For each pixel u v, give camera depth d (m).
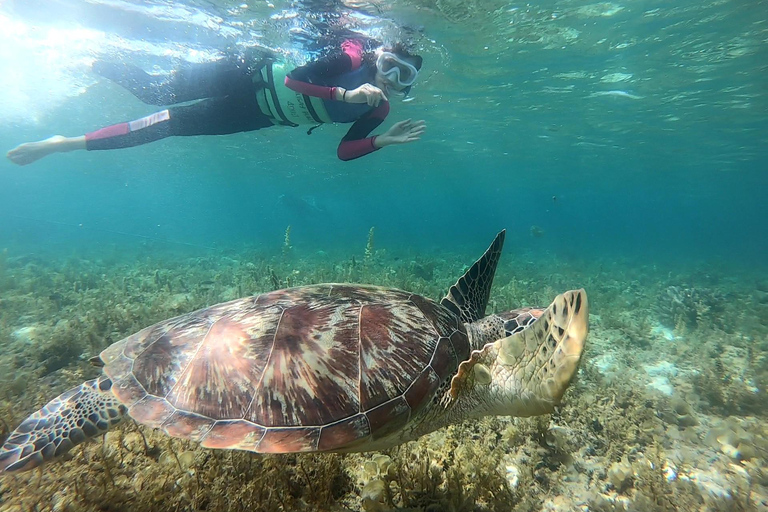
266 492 0.92
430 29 3.23
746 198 20.83
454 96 5.13
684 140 7.20
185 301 2.60
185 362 0.92
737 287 4.42
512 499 1.00
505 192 21.33
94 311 2.33
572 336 0.77
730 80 4.31
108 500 0.91
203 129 1.63
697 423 1.46
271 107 1.54
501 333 1.20
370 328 0.93
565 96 5.03
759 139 6.93
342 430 0.81
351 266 3.69
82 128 7.95
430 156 9.65
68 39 3.72
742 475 1.18
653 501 1.04
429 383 0.90
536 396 0.83
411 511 0.93
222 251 7.28
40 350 1.79
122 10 3.05
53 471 1.02
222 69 1.51
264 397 0.84
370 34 3.21
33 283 3.36
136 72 1.61
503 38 3.44
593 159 9.55
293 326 0.92
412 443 1.16
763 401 1.53
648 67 4.06
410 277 3.55
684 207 30.17
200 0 2.80
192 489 0.94
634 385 1.63
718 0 2.85
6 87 5.53
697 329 2.52
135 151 9.11
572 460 1.18
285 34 3.15
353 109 1.52
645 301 3.31
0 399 1.40
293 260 5.55
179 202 33.62
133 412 0.88
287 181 14.88
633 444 1.30
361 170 11.80
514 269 4.97
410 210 44.72
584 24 3.22
